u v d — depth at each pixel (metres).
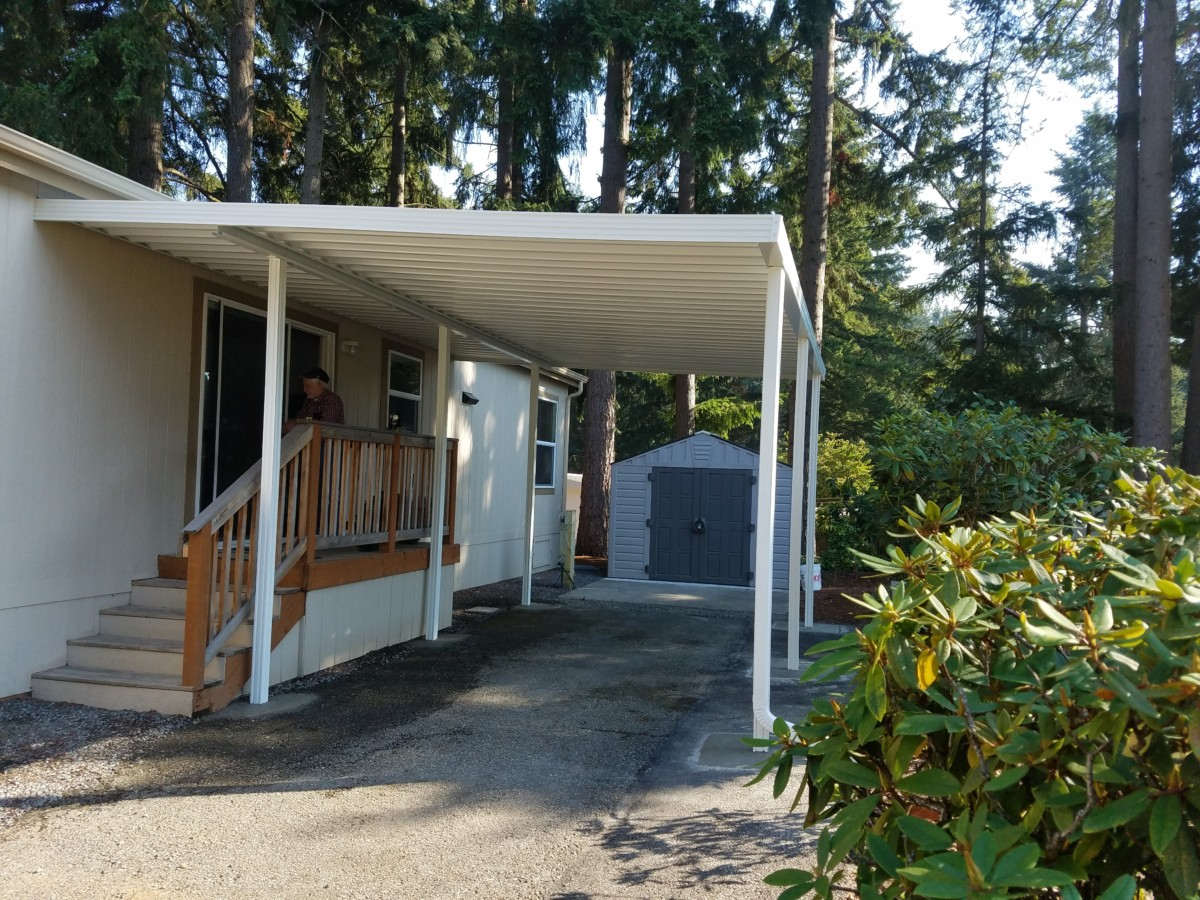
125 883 3.29
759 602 4.98
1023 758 1.71
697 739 5.31
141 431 6.36
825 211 14.13
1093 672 1.61
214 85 17.31
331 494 6.84
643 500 14.10
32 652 5.56
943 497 6.19
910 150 17.44
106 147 12.18
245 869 3.43
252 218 5.16
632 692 6.51
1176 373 27.86
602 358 10.39
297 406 8.19
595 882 3.35
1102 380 16.56
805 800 4.25
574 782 4.49
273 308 5.70
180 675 5.61
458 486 11.67
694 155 14.52
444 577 8.99
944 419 6.35
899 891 1.78
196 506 6.93
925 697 2.04
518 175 18.81
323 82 15.05
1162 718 1.58
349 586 7.19
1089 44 16.25
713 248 4.91
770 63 15.36
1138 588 1.74
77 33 13.82
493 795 4.28
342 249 5.65
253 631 5.86
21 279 5.39
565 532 13.02
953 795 1.90
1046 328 16.89
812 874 2.02
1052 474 6.30
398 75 16.66
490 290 6.63
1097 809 1.60
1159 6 12.87
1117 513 2.53
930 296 19.77
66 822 3.84
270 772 4.54
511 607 10.65
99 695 5.45
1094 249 21.80
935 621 1.88
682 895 3.25
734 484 13.84
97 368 5.96
